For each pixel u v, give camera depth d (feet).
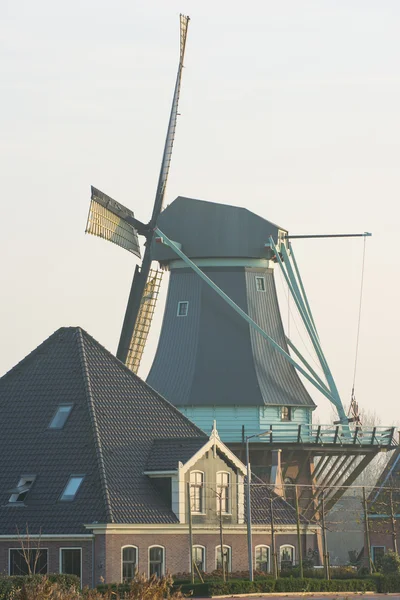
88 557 652.89
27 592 472.85
